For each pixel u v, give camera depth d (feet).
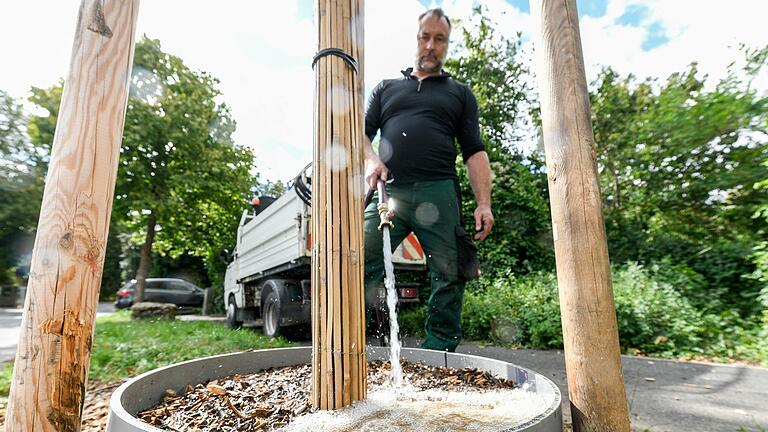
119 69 2.54
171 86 35.91
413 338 16.99
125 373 10.00
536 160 30.12
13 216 48.83
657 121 22.45
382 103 8.07
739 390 8.78
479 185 7.98
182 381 4.06
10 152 46.62
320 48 3.40
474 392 3.88
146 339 14.71
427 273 17.63
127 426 2.38
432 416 3.08
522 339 16.12
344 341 3.16
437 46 7.78
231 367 4.61
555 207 3.47
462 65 31.22
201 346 13.29
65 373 2.28
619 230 22.09
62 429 2.25
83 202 2.37
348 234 3.23
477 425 2.87
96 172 2.42
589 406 3.09
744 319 14.89
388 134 7.52
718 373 10.50
